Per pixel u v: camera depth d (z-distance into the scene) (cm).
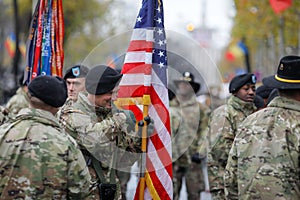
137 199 859
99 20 4169
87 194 674
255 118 694
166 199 859
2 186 649
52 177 650
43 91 665
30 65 930
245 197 681
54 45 925
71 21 4138
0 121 876
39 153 652
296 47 2827
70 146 662
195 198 1340
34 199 647
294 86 680
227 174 719
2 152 655
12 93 1424
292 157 662
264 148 672
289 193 659
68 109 784
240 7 3058
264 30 3100
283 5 1881
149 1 866
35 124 663
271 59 3322
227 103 1038
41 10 921
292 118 677
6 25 4059
